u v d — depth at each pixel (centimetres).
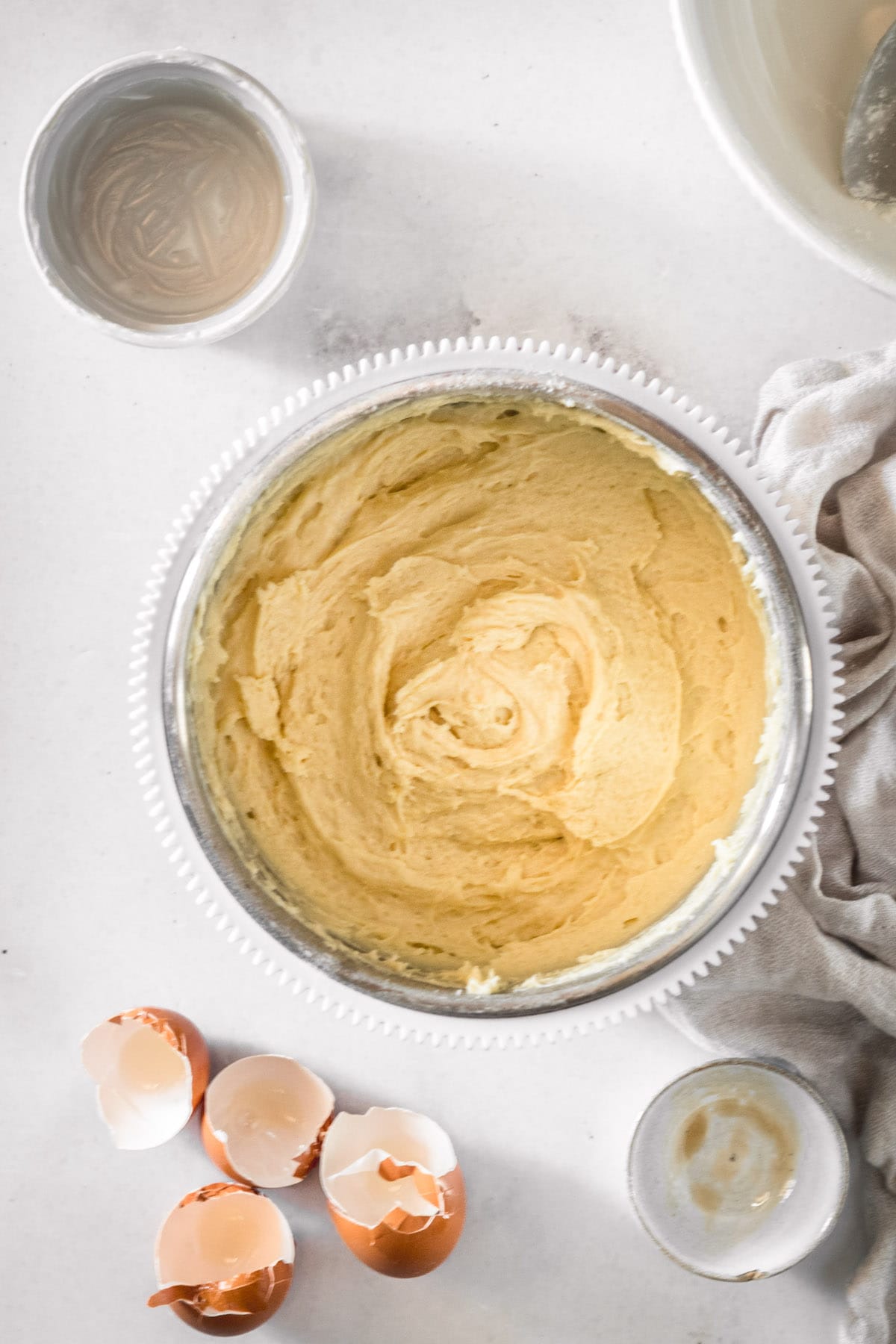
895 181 61
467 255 77
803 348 76
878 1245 75
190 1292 72
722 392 77
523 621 74
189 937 77
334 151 77
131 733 76
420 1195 73
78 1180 77
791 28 62
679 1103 74
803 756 69
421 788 74
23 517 77
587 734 74
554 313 77
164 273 75
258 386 77
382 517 73
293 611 73
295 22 77
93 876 77
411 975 71
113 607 77
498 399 70
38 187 73
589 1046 77
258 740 73
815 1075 75
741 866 69
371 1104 76
